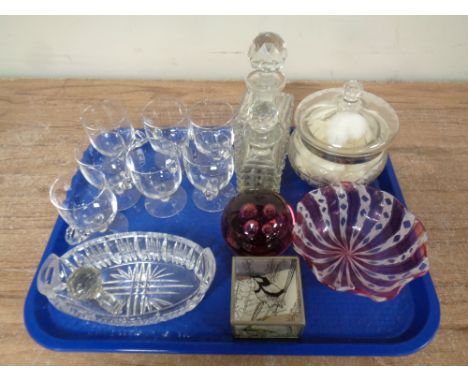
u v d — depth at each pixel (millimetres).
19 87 900
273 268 494
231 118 700
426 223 632
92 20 794
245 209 528
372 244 572
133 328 508
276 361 493
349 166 591
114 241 580
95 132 711
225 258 578
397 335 501
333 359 493
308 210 563
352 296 532
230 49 844
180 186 694
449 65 869
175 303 530
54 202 587
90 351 489
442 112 825
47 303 531
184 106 744
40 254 600
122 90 887
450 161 728
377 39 814
